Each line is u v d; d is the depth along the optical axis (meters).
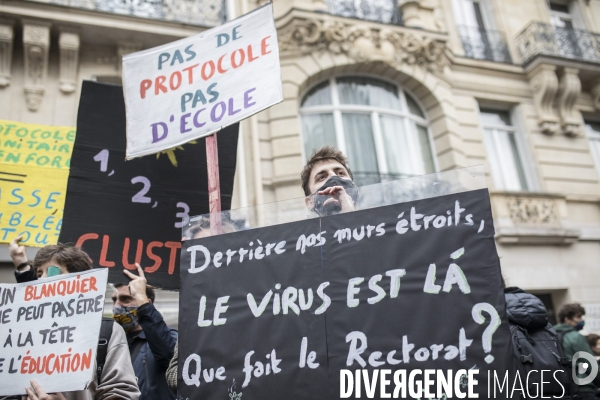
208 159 3.44
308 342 2.42
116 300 3.73
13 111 8.06
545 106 11.77
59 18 8.35
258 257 2.68
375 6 11.05
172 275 3.91
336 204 2.73
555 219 10.68
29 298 2.66
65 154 4.66
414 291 2.33
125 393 2.56
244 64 3.52
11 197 4.40
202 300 2.71
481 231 2.31
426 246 2.37
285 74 9.76
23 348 2.56
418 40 10.72
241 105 3.42
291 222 2.68
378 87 10.66
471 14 12.57
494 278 2.23
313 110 10.06
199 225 2.90
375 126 10.33
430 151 10.84
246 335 2.55
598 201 11.41
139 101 3.80
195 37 3.79
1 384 2.51
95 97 4.24
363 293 2.40
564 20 13.49
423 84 10.68
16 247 3.39
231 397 2.47
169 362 3.15
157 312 3.23
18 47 8.36
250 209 2.85
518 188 11.33
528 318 2.69
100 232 3.88
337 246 2.54
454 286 2.27
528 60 11.81
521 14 12.71
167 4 9.45
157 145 3.63
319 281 2.51
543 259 10.45
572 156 11.63
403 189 2.58
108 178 4.05
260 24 3.56
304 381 2.37
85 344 2.48
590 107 12.14
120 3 9.11
